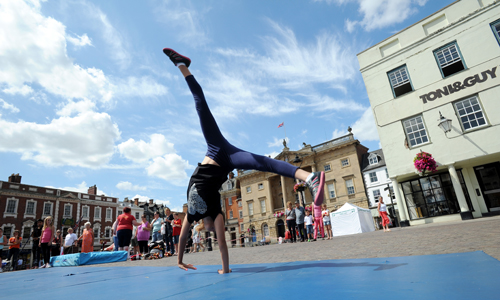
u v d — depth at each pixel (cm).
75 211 4125
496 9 1233
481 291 103
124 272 362
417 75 1394
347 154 3703
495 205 1252
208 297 142
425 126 1344
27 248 3484
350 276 167
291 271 219
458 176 1357
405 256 257
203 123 265
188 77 275
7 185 3522
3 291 243
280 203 4356
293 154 4022
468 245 303
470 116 1248
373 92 1515
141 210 5162
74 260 688
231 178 5344
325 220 1153
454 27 1319
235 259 464
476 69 1248
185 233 305
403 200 1489
